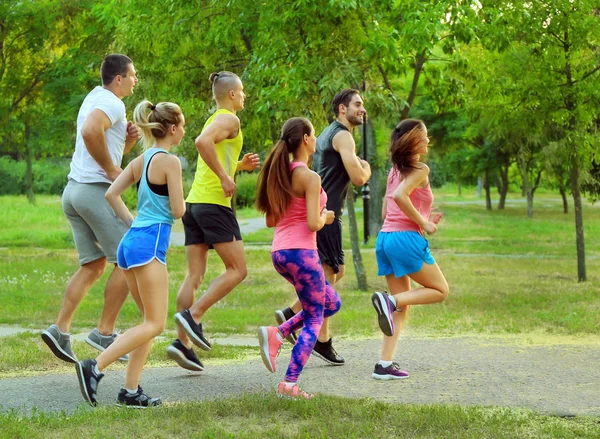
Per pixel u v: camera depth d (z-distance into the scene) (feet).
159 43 52.54
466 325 34.22
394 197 22.25
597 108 51.08
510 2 48.29
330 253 24.27
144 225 19.29
